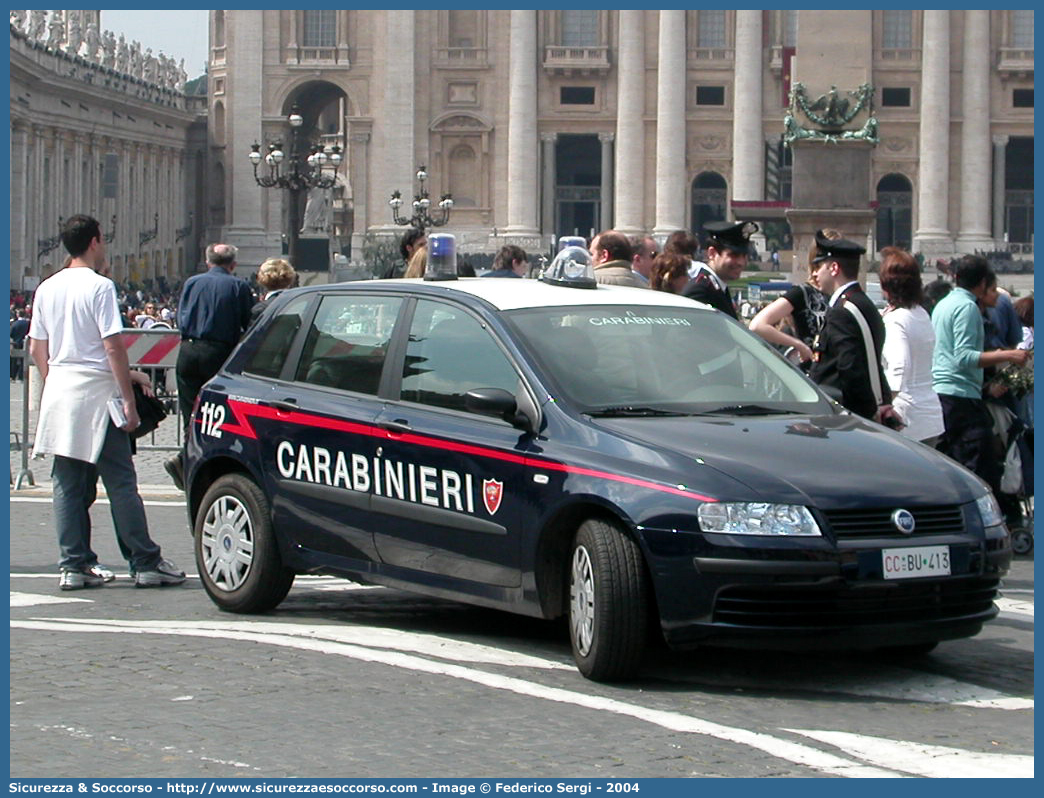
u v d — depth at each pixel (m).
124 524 16.95
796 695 12.35
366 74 143.88
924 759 10.64
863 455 12.66
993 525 12.62
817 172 55.00
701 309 14.66
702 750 10.76
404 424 14.00
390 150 143.50
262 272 24.67
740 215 111.94
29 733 11.12
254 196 144.12
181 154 147.62
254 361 15.78
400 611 15.63
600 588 12.26
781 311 17.81
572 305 14.16
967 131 141.25
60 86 108.56
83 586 17.00
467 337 14.02
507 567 13.12
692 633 11.95
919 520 12.20
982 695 12.45
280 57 144.12
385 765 10.39
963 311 19.50
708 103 142.88
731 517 11.85
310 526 14.80
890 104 141.75
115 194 118.06
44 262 107.56
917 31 141.38
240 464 15.50
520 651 13.69
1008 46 141.00
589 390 13.27
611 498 12.28
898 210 144.00
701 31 142.50
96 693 12.24
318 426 14.73
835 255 16.98
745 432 12.79
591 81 143.62
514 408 13.20
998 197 143.00
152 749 10.75
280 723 11.39
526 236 142.12
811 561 11.79
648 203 143.50
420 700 12.02
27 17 106.50
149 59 136.88
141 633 14.41
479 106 143.50
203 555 15.70
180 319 23.62
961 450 19.59
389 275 25.91
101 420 16.64
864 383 16.75
